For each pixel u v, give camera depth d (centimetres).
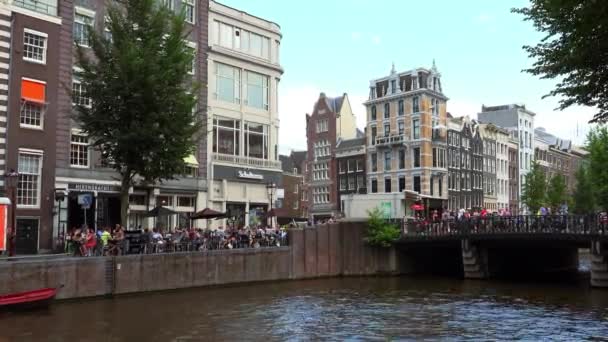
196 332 2119
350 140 8025
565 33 1291
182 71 3070
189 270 3209
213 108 4403
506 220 3891
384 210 4784
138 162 2970
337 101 8400
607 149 5653
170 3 4106
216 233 3588
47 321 2227
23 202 3259
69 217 3481
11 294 2352
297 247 3997
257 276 3669
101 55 2992
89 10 3672
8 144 3164
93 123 2959
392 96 7381
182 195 4144
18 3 3278
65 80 3525
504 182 8894
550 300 3008
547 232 3628
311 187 8456
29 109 3312
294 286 3622
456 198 7531
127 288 2895
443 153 7319
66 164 3503
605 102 1329
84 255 2880
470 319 2434
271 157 4862
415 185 7131
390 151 7406
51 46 3391
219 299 2942
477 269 4081
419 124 7131
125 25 3031
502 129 8844
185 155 3062
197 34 4281
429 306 2802
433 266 4731
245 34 4725
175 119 2995
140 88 2886
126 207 3011
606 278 3431
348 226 4366
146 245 3062
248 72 4722
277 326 2262
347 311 2638
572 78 1323
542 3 1309
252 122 4728
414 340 2017
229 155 4481
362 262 4369
